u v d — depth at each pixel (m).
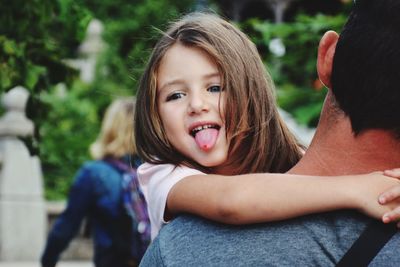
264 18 16.22
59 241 4.75
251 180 1.76
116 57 19.09
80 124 16.36
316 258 1.60
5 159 12.45
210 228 1.71
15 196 12.41
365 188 1.65
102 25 20.19
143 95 2.18
